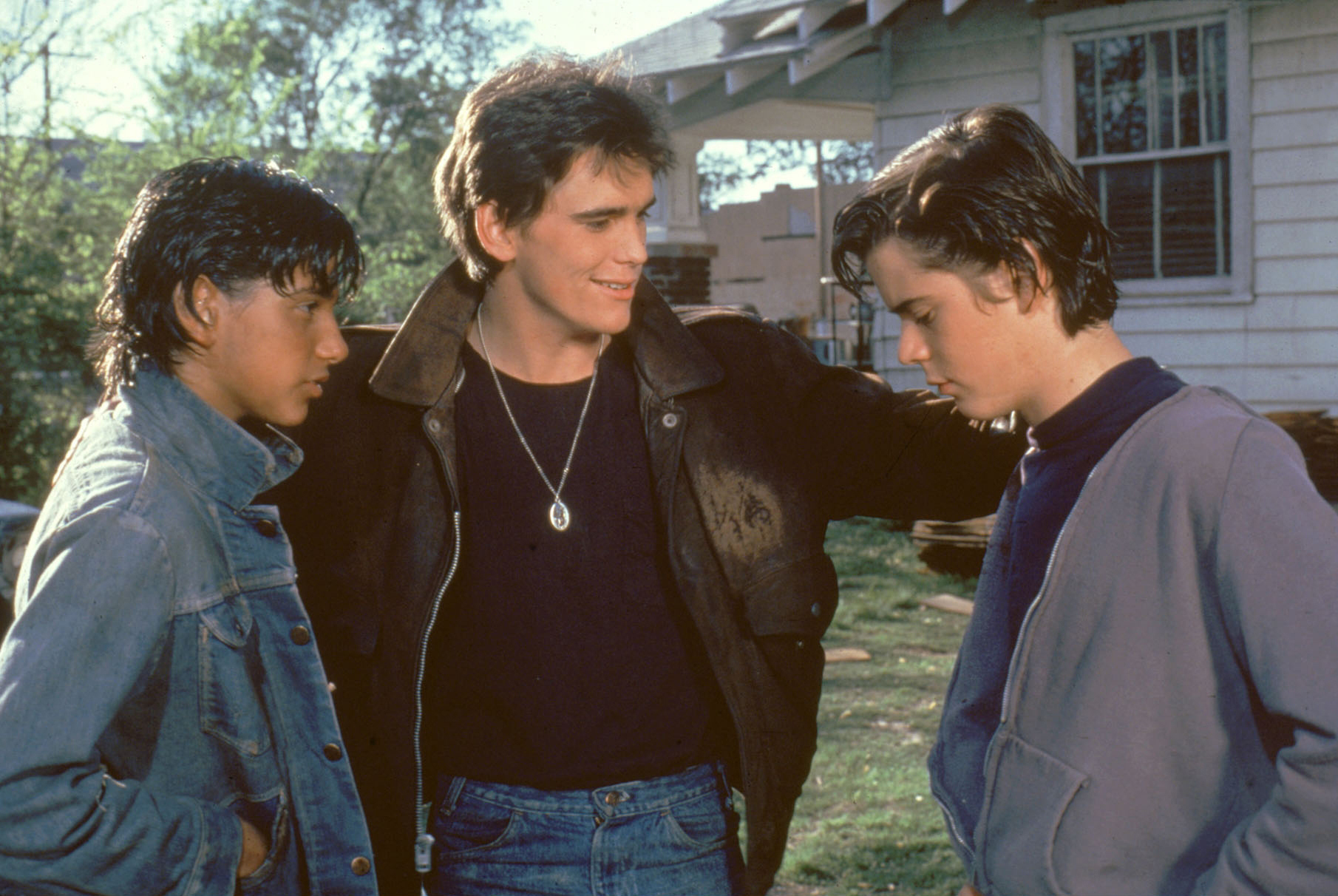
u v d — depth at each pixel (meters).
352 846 1.95
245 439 1.84
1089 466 1.55
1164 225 9.75
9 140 13.05
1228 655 1.42
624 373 2.24
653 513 2.20
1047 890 1.52
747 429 2.23
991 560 1.76
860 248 1.65
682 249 12.88
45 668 1.57
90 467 1.74
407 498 2.20
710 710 2.24
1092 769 1.48
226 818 1.78
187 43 15.30
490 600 2.18
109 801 1.62
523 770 2.17
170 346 1.79
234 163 1.81
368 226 29.42
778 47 10.84
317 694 1.92
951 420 2.17
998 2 10.21
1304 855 1.30
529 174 1.98
